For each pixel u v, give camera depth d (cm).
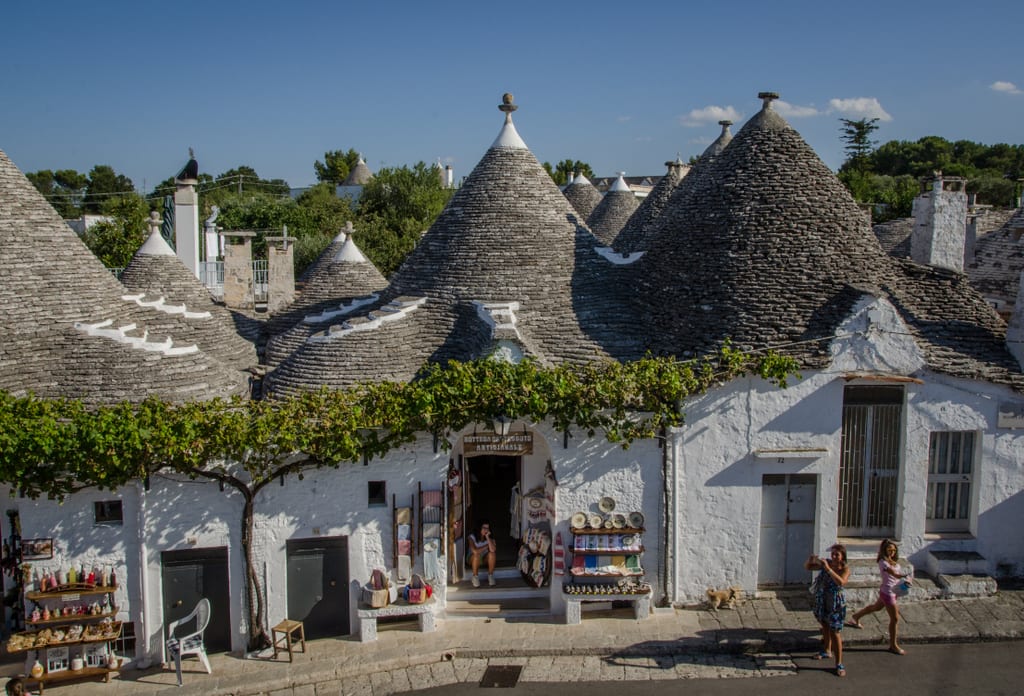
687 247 1664
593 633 1416
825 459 1472
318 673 1334
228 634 1430
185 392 1444
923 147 9481
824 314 1478
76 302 1584
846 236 1588
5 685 1298
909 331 1473
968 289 1620
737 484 1479
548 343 1561
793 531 1528
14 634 1311
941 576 1473
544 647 1374
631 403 1431
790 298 1502
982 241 2788
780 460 1471
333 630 1465
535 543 1572
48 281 1566
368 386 1409
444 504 1475
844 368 1445
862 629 1373
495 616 1488
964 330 1540
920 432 1482
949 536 1520
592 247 1802
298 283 2755
